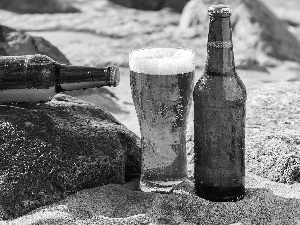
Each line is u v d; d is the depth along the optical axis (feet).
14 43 5.21
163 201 2.99
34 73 3.17
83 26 8.59
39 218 2.88
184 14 8.69
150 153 3.04
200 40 8.07
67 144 3.14
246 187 3.21
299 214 2.94
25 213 2.94
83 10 10.05
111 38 8.13
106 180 3.19
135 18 9.41
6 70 3.17
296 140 3.45
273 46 7.68
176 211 2.95
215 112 2.98
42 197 2.99
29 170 3.02
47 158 3.06
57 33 8.38
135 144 3.39
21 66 3.17
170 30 8.64
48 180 3.03
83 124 3.28
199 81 3.02
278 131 3.61
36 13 9.79
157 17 9.75
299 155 3.35
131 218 2.87
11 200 2.94
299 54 7.86
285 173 3.31
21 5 9.89
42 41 5.34
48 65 3.18
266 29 7.84
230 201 3.02
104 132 3.26
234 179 3.02
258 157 3.43
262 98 4.19
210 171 3.02
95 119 3.42
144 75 2.91
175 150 3.04
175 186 3.12
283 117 3.89
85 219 2.88
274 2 11.45
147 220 2.87
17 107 3.25
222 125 2.99
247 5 8.07
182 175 3.09
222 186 3.02
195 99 3.01
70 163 3.08
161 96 2.92
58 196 3.03
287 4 11.31
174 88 2.92
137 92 2.96
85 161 3.12
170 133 3.00
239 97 2.98
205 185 3.04
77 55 7.11
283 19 10.03
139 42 7.86
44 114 3.22
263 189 3.16
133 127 4.57
